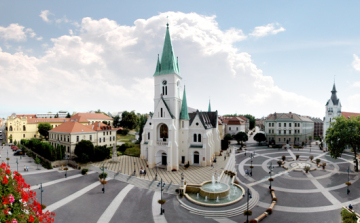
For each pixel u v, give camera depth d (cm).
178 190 4225
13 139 10862
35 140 8244
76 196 4019
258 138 10388
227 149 9456
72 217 3219
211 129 7338
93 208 3538
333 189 4400
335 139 5688
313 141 12544
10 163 6606
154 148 6025
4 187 1187
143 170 5300
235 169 6069
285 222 3128
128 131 13938
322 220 3173
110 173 5438
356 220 2817
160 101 5931
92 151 6475
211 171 5616
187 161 6278
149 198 3997
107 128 8781
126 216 3294
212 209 3500
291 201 3850
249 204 3703
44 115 19262
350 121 5581
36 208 1359
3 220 1073
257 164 6650
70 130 7331
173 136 5700
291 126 10912
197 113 6391
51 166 5916
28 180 4903
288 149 9475
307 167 5697
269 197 4047
